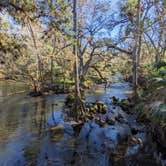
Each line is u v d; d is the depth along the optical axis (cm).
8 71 1983
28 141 845
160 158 691
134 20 1820
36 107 1408
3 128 991
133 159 695
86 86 2359
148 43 2891
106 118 1119
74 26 1176
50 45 2045
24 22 1375
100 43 2236
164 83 894
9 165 670
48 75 2250
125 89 2302
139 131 923
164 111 691
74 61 1172
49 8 1200
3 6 1129
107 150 772
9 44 1566
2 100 1623
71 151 766
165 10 1908
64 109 1339
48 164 675
